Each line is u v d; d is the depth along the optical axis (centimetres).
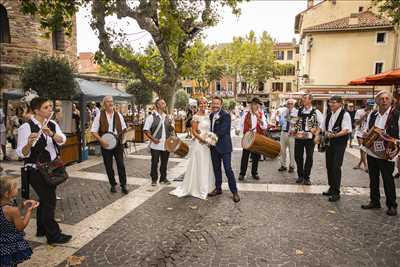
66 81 1016
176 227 485
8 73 1555
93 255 398
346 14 3531
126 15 1121
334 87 2997
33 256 394
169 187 716
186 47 1262
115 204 594
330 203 601
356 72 2973
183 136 1812
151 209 566
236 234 459
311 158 730
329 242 432
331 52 3044
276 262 380
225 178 812
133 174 848
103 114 657
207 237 450
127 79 2372
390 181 533
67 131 1058
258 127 815
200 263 379
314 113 723
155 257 394
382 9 1127
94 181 772
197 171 640
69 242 434
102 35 1153
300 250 409
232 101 4459
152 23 1152
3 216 283
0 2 1562
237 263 378
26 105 1044
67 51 1850
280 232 466
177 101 2973
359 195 654
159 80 1362
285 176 831
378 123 545
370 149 541
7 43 1586
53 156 424
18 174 835
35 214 541
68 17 1080
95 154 1180
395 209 538
